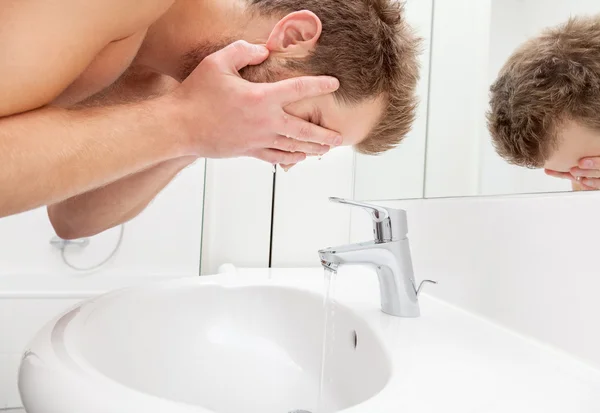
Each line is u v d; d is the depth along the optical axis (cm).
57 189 47
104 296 74
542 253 63
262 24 64
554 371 54
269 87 55
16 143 45
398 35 65
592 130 57
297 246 130
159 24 64
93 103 64
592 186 56
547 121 64
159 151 54
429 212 92
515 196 70
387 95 64
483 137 79
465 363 55
